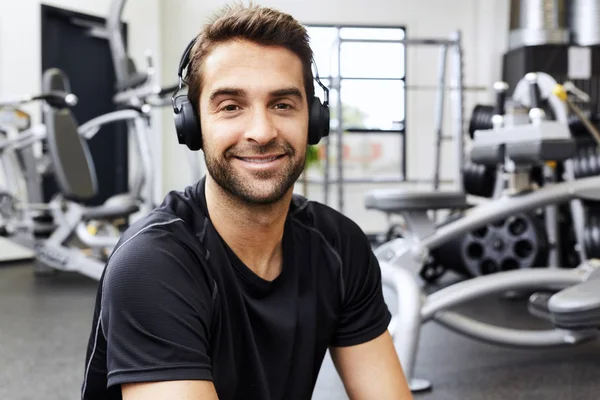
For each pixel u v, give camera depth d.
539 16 5.90
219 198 0.95
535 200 2.32
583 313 1.75
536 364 2.49
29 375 2.38
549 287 2.19
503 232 3.54
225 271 0.95
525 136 2.26
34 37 5.84
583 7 5.86
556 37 5.87
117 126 6.80
